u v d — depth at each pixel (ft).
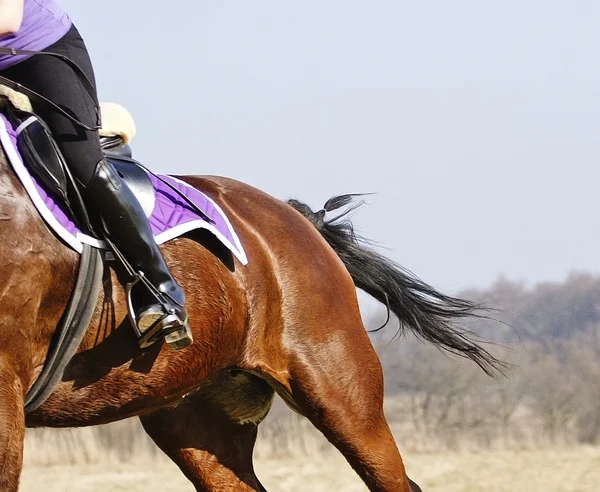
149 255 23.66
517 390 101.14
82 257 22.90
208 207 26.55
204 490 29.81
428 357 104.27
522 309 127.95
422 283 33.88
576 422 98.99
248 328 26.84
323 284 28.43
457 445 94.12
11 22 22.76
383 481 28.48
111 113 25.84
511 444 94.84
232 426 29.96
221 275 25.84
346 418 28.12
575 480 61.62
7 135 22.89
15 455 21.52
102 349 23.52
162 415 29.50
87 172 23.27
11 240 21.91
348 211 33.24
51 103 23.24
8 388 21.59
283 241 28.22
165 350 24.53
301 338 27.76
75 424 24.14
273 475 65.46
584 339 116.06
